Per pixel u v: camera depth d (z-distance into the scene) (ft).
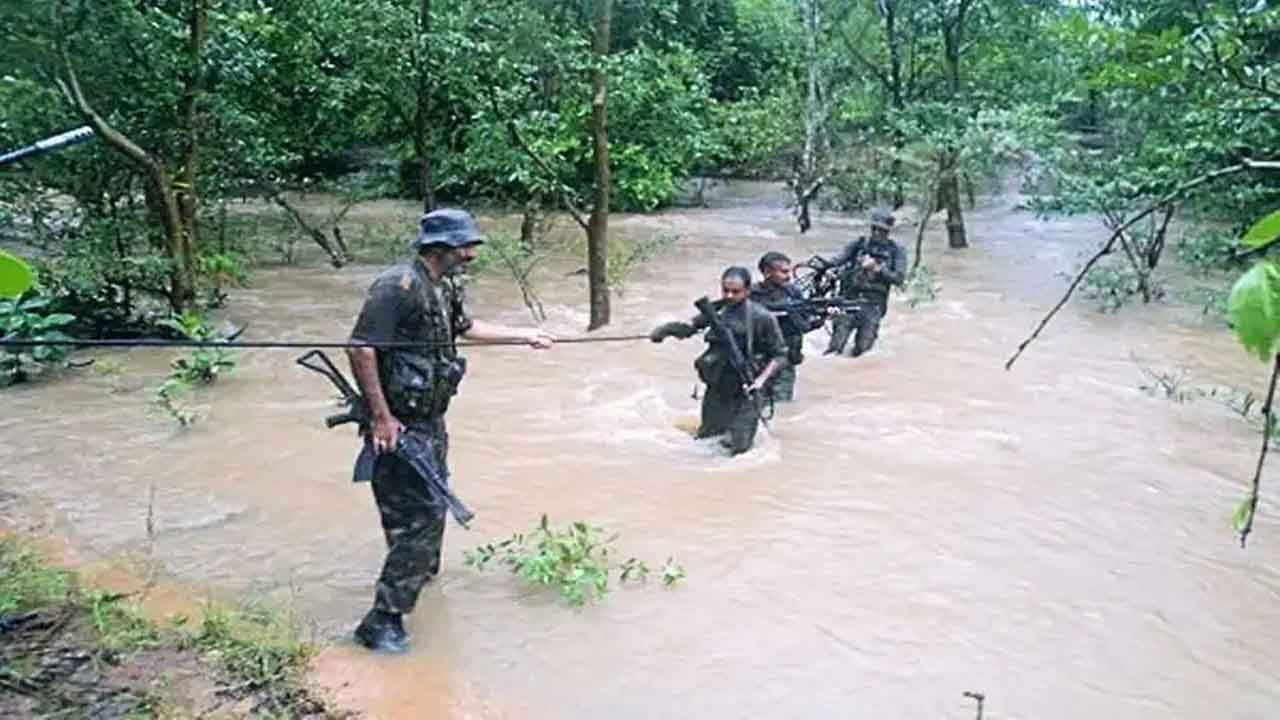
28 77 33.42
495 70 41.86
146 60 35.68
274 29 43.83
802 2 77.20
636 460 23.91
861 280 33.73
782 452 24.54
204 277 41.19
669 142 58.03
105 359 31.91
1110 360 33.91
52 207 39.06
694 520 20.65
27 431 25.30
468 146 49.34
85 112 31.81
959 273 50.85
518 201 60.59
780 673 15.29
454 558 18.74
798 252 57.98
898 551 19.38
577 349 34.47
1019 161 64.03
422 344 15.57
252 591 17.35
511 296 43.96
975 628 16.67
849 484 22.62
